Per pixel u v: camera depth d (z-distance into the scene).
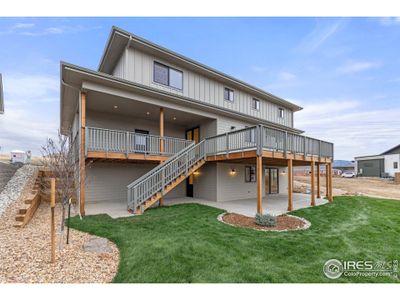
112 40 9.23
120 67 10.12
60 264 3.46
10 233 4.73
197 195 11.99
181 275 3.31
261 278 3.31
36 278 3.07
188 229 5.60
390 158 28.53
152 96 9.10
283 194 13.95
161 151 9.40
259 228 5.93
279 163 11.85
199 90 11.83
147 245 4.33
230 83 13.27
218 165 10.97
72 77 7.23
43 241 4.38
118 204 9.24
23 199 7.06
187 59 10.81
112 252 4.05
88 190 9.90
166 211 7.81
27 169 10.50
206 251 4.16
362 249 4.57
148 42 9.48
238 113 11.98
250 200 11.30
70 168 4.83
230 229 5.70
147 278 3.21
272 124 14.59
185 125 13.49
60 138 4.89
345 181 23.39
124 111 10.46
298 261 3.93
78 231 5.24
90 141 8.70
